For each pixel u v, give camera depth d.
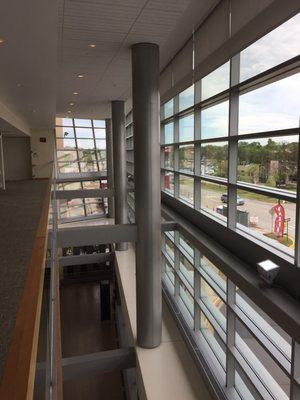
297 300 4.56
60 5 5.57
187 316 9.88
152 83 7.57
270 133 5.09
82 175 23.20
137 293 8.56
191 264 9.32
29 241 3.60
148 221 8.13
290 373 4.68
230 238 6.80
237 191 6.65
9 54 5.83
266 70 4.94
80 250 21.31
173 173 11.27
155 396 7.03
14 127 13.56
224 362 7.56
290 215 4.79
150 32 6.80
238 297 6.74
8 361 0.99
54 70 7.02
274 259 5.16
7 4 3.93
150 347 8.56
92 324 15.61
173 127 10.73
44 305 2.04
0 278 2.42
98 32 6.77
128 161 21.30
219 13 6.80
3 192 9.83
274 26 4.68
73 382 11.69
